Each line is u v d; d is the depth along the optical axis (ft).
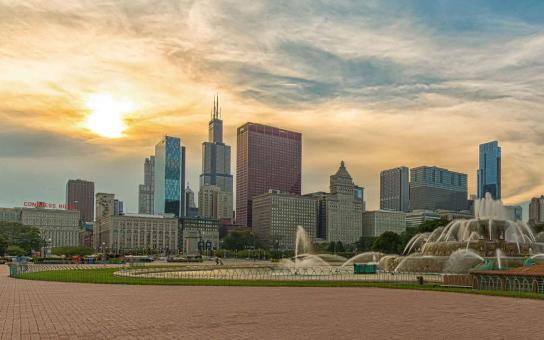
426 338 86.53
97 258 649.20
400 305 133.08
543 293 166.40
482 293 166.71
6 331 92.07
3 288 187.32
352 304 135.13
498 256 289.53
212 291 175.22
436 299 148.66
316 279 241.35
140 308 124.98
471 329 95.40
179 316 110.73
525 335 89.66
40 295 159.02
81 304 133.49
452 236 356.79
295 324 100.42
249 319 106.73
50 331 92.02
